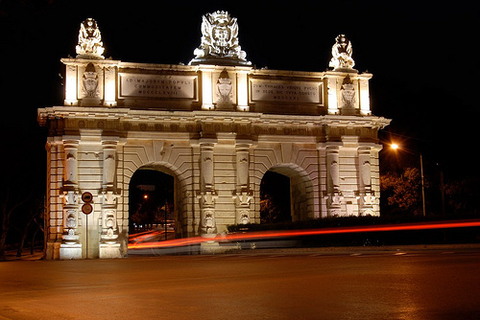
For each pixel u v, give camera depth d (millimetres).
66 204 52750
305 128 59656
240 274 24312
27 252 99438
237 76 58250
